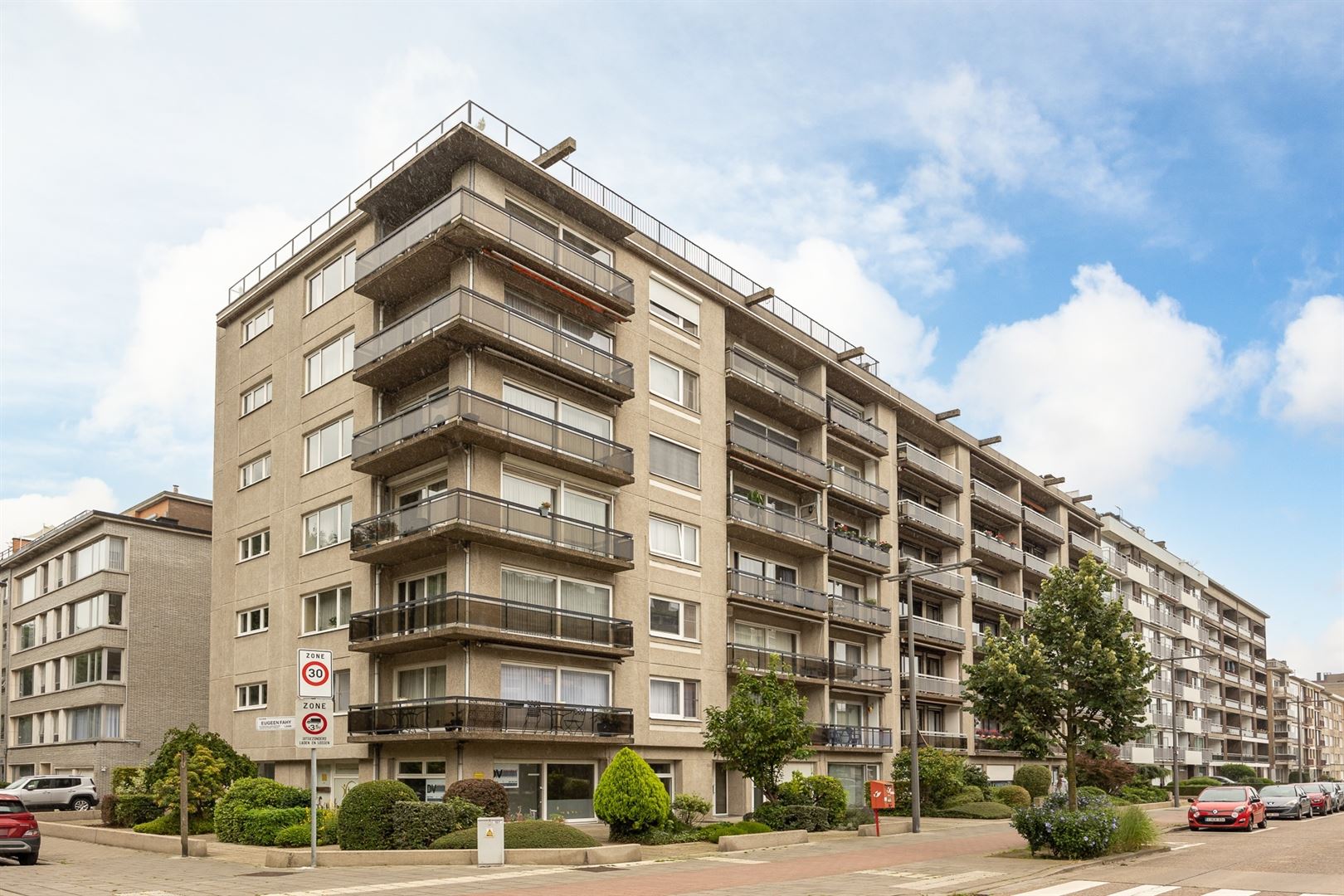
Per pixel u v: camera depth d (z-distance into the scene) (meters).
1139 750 69.69
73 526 48.47
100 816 37.28
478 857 20.75
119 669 45.66
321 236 33.97
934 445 54.28
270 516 34.97
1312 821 39.84
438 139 28.67
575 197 31.20
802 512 41.16
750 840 25.58
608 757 30.30
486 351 28.33
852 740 40.44
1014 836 29.95
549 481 29.84
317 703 19.22
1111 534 74.69
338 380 32.62
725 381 37.09
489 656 27.23
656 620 32.75
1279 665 116.31
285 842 22.92
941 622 51.03
